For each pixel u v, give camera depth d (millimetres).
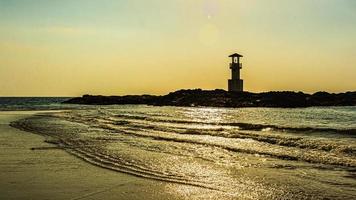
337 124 30594
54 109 80250
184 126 32062
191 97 104562
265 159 15906
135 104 126938
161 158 16453
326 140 19844
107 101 130250
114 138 23891
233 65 93188
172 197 10422
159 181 12242
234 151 18172
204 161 15727
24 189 11156
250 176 12820
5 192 10836
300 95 93625
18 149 19000
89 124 35469
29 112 63875
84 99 136500
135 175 13125
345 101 88125
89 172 13586
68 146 20109
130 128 30984
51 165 14828
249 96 91875
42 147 19688
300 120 36688
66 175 13055
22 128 30938
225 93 98875
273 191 10891
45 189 11148
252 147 19062
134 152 18125
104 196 10477
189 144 20891
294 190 10922
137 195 10609
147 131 28328
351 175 12516
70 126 33031
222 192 10906
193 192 10922
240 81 93938
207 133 25984
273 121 35906
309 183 11648
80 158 16422
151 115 50281
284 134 24016
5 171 13727
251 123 32562
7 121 39594
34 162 15445
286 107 80625
